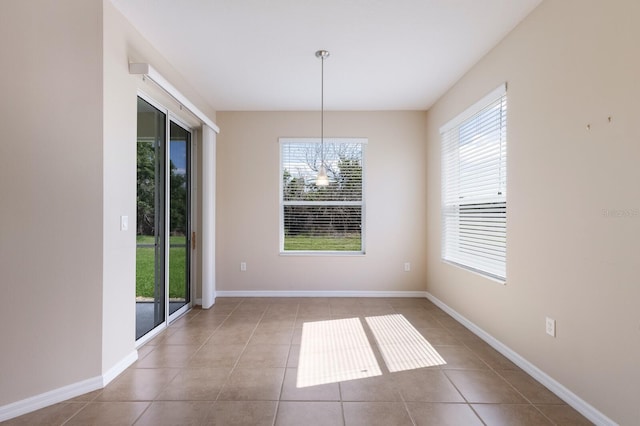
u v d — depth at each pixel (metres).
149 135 3.14
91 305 2.15
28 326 1.94
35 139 1.96
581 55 1.95
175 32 2.68
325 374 2.42
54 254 2.02
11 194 1.89
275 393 2.16
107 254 2.24
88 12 2.14
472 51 2.99
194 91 3.88
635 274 1.62
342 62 3.21
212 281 4.29
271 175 4.68
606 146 1.78
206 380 2.32
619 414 1.71
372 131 4.68
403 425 1.83
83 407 1.98
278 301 4.45
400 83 3.72
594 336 1.86
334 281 4.69
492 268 3.01
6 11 1.87
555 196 2.16
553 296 2.18
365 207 4.69
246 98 4.19
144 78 2.67
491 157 3.01
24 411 1.91
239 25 2.59
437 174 4.27
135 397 2.10
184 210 4.08
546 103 2.24
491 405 2.03
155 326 3.27
